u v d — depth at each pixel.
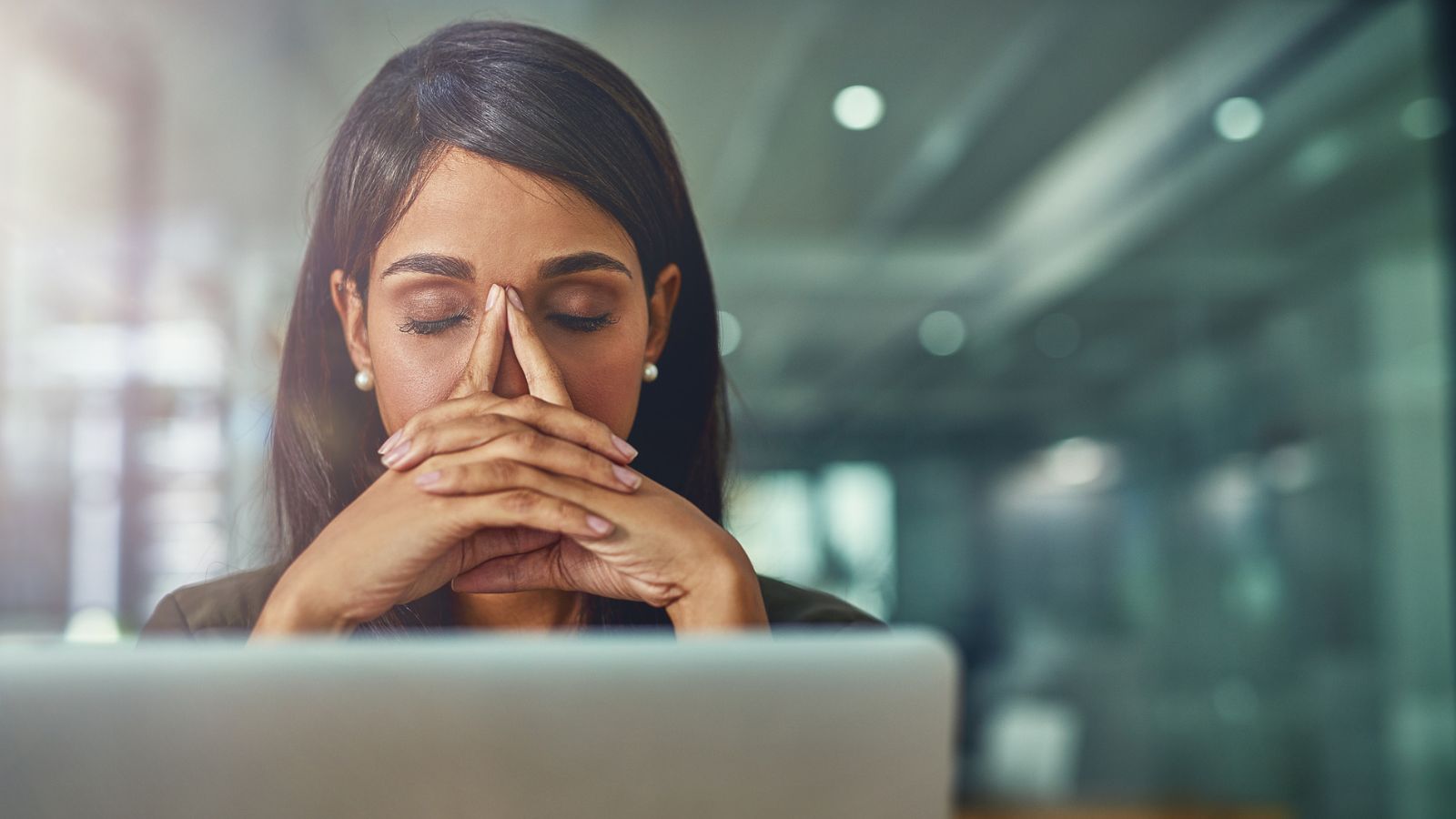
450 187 0.70
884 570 4.39
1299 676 4.26
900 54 3.96
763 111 3.92
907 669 0.39
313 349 0.78
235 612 0.77
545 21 0.85
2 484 3.39
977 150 4.22
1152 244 4.43
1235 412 4.40
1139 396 4.46
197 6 3.50
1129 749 4.38
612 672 0.38
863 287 4.45
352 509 0.60
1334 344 4.23
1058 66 4.04
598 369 0.72
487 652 0.38
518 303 0.69
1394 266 4.10
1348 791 4.18
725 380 0.85
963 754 4.37
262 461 0.86
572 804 0.38
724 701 0.39
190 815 0.37
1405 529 4.13
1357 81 4.05
